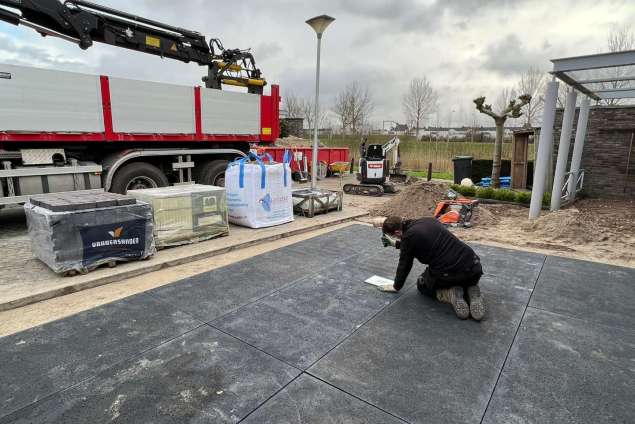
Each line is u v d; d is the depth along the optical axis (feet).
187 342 9.59
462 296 11.14
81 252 13.80
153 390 7.73
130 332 10.07
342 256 16.93
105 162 23.44
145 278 14.42
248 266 15.51
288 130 99.45
